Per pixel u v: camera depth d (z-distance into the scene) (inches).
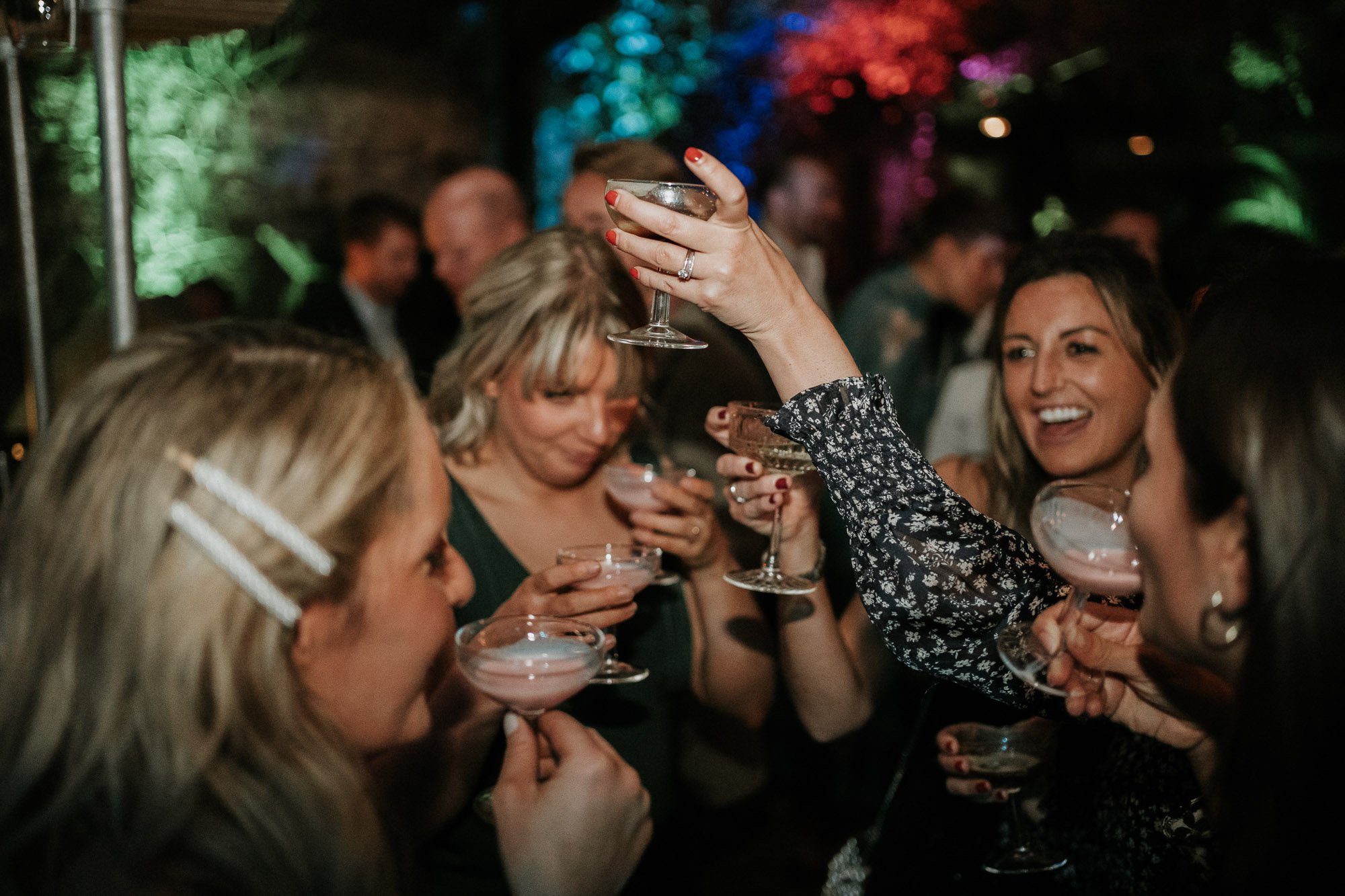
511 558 72.3
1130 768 52.7
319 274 218.5
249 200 212.4
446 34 238.7
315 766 30.4
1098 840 57.7
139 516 29.7
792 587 63.5
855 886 67.9
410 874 35.8
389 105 231.6
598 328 69.2
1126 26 209.5
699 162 41.2
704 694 76.2
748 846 127.1
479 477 75.0
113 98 51.4
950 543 48.4
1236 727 32.5
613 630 69.7
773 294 45.3
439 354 180.1
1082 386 73.1
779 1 243.9
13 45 59.0
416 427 35.4
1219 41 198.7
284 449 31.0
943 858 65.4
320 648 34.0
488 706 58.9
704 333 111.8
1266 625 31.5
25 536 31.0
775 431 48.8
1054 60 227.9
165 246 202.7
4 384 134.9
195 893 28.6
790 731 139.3
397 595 34.8
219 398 31.2
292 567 30.5
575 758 39.4
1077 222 155.3
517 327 69.0
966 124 243.3
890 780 127.1
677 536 70.8
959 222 150.9
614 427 74.0
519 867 38.8
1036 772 58.9
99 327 140.6
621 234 44.5
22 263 66.7
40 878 29.1
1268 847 31.4
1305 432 31.1
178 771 28.9
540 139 253.8
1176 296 145.6
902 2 235.1
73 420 31.5
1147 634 37.8
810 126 244.5
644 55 245.0
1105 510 43.2
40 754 29.5
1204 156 217.2
